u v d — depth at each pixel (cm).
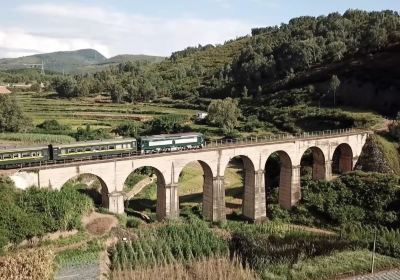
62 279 4497
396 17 17525
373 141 9000
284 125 11450
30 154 5703
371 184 7544
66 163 5800
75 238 5497
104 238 5591
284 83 14288
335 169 9231
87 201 5947
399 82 11500
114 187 6097
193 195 8488
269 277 4809
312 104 12256
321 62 14862
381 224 6775
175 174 6550
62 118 13675
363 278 4934
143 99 17625
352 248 5931
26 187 5478
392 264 5359
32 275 4372
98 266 4866
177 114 14150
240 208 7938
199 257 5131
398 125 9425
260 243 6009
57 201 5516
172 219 6575
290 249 5862
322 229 7050
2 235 4953
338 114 10731
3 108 10581
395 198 7112
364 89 11888
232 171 10256
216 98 16325
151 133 12244
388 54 12781
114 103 16925
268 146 7350
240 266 4975
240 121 12619
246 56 18425
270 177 9281
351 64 13125
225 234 6347
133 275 4562
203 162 6788
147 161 6288
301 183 8206
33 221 5250
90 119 13762
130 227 6144
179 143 6888
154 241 5525
